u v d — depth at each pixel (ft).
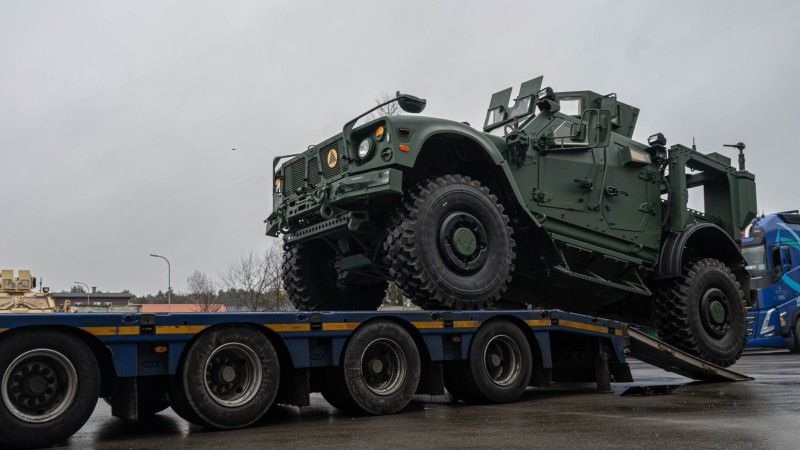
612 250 25.93
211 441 14.14
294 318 16.60
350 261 22.54
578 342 23.29
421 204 19.74
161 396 16.44
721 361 27.81
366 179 19.54
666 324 27.61
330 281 25.61
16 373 13.47
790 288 51.44
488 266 20.71
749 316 51.80
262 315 16.15
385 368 18.16
